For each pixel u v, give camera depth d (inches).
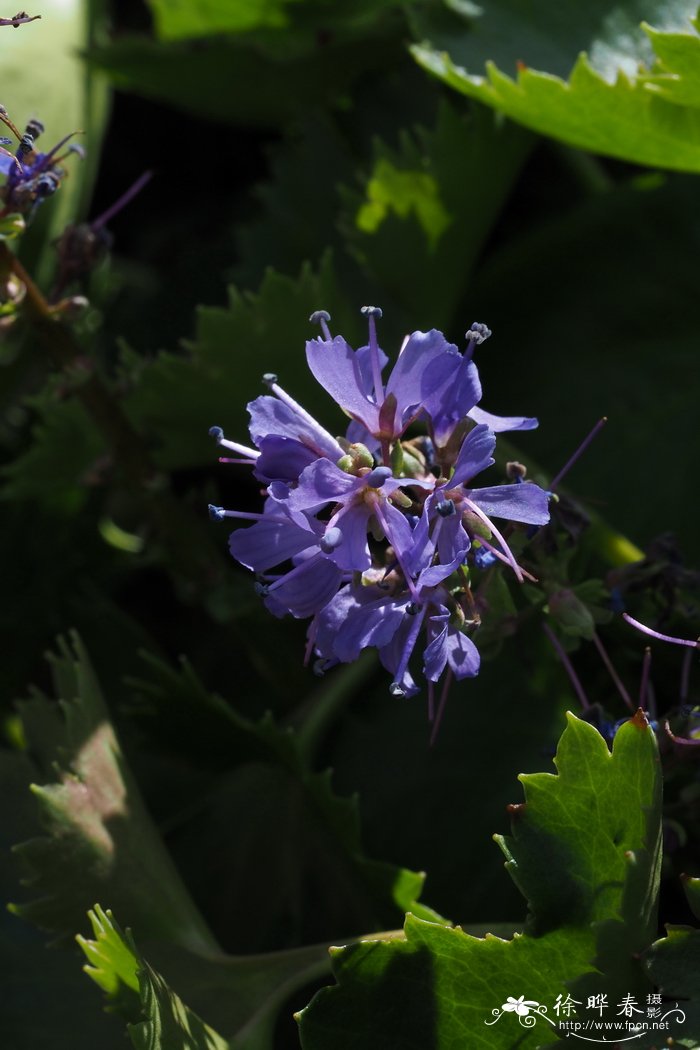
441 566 12.2
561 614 13.1
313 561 12.5
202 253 18.1
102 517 16.8
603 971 12.6
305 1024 12.9
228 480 16.8
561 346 16.3
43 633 16.5
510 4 15.7
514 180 16.0
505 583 13.1
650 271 16.4
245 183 19.3
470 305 16.6
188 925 13.8
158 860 13.9
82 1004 14.0
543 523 12.4
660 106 14.1
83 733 13.9
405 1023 12.9
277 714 16.1
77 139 16.2
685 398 15.9
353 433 12.7
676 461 15.8
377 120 16.8
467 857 15.1
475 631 12.6
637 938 12.6
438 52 15.5
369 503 12.5
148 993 12.9
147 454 15.0
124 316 17.9
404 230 15.6
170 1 17.3
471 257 16.1
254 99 17.0
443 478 12.6
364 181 15.8
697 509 15.6
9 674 16.4
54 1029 14.0
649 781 12.6
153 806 15.5
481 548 12.6
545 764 14.9
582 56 14.1
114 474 15.3
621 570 13.5
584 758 12.7
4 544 16.6
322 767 15.7
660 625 13.6
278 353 14.9
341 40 16.4
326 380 12.5
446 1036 12.8
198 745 14.8
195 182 19.4
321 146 16.9
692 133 14.2
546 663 14.6
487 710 15.4
